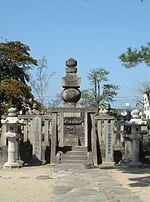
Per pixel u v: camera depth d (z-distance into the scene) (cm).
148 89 3178
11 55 3659
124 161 1644
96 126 1839
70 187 969
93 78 3872
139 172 1336
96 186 985
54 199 810
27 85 3728
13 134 1505
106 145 1691
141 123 1536
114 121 1820
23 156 1720
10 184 1048
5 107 3262
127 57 1248
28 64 3812
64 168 1419
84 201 784
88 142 1791
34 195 875
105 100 3872
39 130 1683
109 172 1336
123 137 1672
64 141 1894
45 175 1258
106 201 787
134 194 874
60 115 1778
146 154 2011
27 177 1203
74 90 2022
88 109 1762
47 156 1722
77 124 1947
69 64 2042
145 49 1235
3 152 1666
